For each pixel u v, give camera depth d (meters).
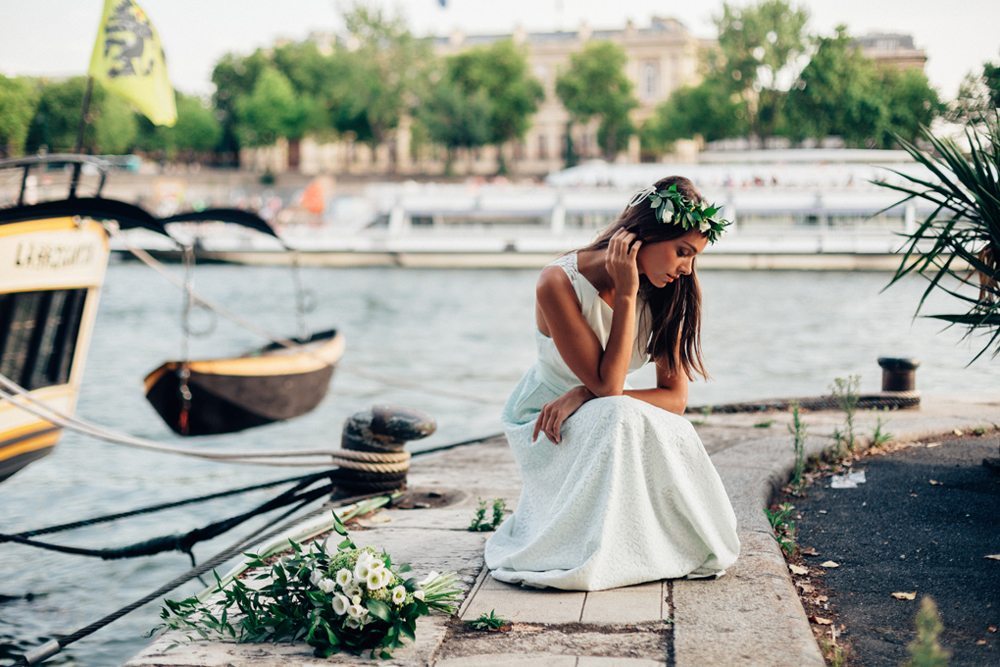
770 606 3.86
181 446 13.59
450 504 6.02
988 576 4.45
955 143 5.70
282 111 98.75
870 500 5.85
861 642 3.75
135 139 94.69
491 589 4.14
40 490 10.34
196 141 102.06
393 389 18.61
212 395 14.02
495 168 107.00
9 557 7.69
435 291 38.94
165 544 6.93
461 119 89.88
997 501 5.73
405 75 95.00
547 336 4.25
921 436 7.77
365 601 3.54
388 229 50.00
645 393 4.31
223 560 5.20
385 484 6.10
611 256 3.93
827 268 43.25
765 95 60.34
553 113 107.56
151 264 13.87
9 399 7.50
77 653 5.77
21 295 9.82
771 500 5.80
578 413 4.10
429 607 3.86
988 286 5.59
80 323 10.79
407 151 108.75
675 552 4.16
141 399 17.67
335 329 17.38
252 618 3.69
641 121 102.75
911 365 9.20
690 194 3.99
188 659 3.45
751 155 47.25
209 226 54.31
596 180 50.16
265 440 13.94
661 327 4.23
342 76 95.94
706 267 44.38
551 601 3.96
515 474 6.92
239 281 42.97
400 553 4.77
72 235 10.36
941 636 3.77
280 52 109.25
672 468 4.06
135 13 9.93
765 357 21.47
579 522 4.09
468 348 25.17
